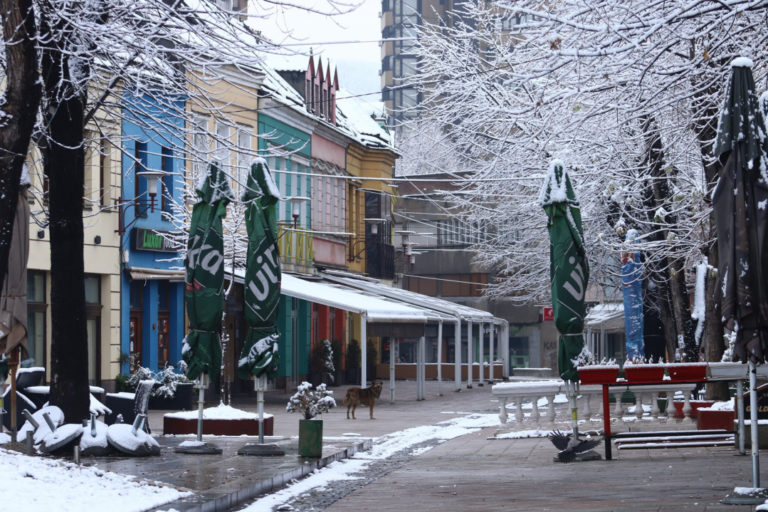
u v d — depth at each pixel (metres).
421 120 26.70
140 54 16.38
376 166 63.25
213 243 17.91
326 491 14.12
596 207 29.30
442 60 26.02
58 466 11.91
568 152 24.38
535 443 21.95
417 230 78.44
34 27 12.51
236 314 44.09
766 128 11.06
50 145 16.38
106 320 35.50
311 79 52.97
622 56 13.66
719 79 14.91
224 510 11.96
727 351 24.03
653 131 18.25
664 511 10.95
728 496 11.50
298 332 52.28
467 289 77.56
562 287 18.20
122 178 35.72
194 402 39.22
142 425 17.89
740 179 10.88
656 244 22.39
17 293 15.22
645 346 32.75
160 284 39.28
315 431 17.38
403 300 50.66
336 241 56.41
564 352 18.06
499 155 25.72
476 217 36.12
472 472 16.33
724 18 12.63
